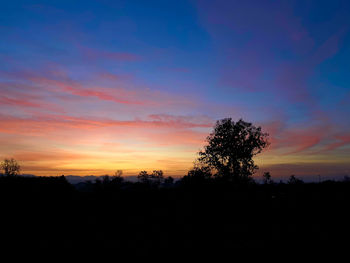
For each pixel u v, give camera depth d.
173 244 19.14
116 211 39.69
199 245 18.78
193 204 43.66
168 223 29.19
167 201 49.06
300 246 17.73
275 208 39.38
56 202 38.81
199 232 23.77
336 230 22.73
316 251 16.36
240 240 20.16
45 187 41.53
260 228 25.17
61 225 27.42
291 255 15.68
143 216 34.91
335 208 36.47
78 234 23.03
